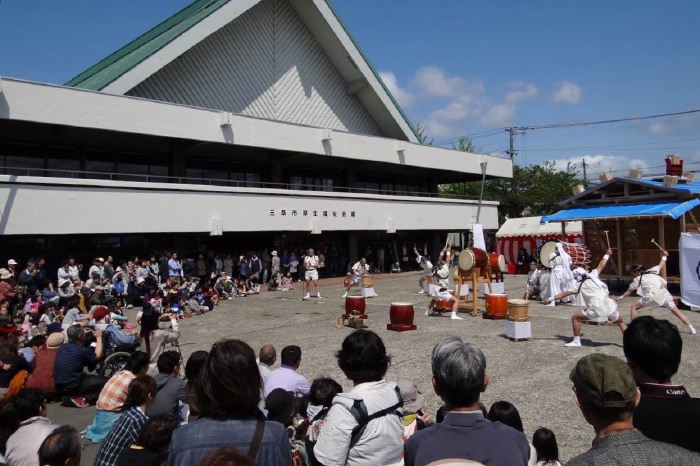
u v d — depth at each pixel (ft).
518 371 28.99
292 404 17.21
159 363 18.69
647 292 36.63
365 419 10.60
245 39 95.14
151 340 29.04
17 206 59.41
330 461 10.39
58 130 69.67
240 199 80.74
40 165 71.56
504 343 36.14
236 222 80.07
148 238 80.18
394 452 10.80
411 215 108.88
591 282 33.71
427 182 131.44
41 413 14.92
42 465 11.19
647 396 8.95
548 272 57.82
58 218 62.39
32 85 61.93
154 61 75.87
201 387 8.55
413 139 119.34
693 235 48.47
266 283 85.76
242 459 5.88
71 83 91.45
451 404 8.87
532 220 110.11
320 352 35.47
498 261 57.93
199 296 58.59
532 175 164.55
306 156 98.12
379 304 60.49
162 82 84.33
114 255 76.18
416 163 109.29
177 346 33.01
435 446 8.32
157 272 67.41
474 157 121.80
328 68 109.40
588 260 60.34
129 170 80.18
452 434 8.45
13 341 22.07
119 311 46.39
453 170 117.39
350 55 105.60
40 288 55.98
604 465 6.39
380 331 42.29
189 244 85.10
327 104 109.50
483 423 8.64
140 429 14.10
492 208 128.16
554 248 57.52
